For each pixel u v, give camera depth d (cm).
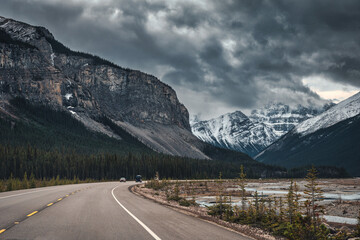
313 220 1172
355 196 5247
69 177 11975
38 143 18475
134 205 1939
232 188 7106
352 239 1304
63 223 1107
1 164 10812
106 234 921
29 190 3491
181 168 15675
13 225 1041
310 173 1274
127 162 14350
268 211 1534
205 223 1238
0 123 19162
